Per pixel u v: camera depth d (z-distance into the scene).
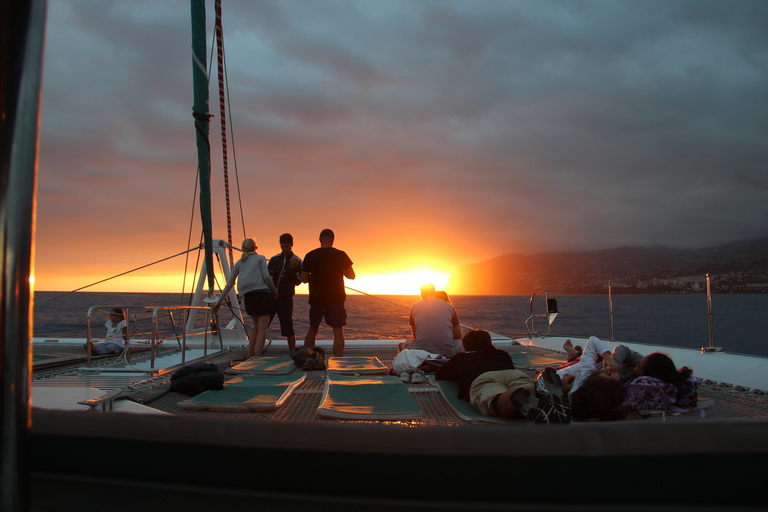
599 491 0.94
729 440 0.94
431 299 5.58
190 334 7.91
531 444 0.98
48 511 1.06
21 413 0.62
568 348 4.30
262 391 3.80
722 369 4.84
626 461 0.95
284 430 1.06
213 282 7.53
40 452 1.13
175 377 3.89
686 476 0.93
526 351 6.53
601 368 3.74
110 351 6.50
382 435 1.02
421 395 3.85
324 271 6.54
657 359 3.37
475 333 4.04
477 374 3.56
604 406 3.08
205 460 1.06
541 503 0.96
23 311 0.62
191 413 3.26
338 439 1.03
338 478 1.01
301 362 5.38
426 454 1.00
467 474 0.98
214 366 4.04
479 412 3.20
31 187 0.63
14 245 0.61
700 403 3.42
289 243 7.11
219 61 7.50
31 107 0.62
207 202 7.28
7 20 0.60
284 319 7.02
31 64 0.62
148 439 1.09
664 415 3.13
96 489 1.10
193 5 6.82
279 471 1.03
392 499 1.00
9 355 0.61
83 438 1.12
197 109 6.95
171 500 1.06
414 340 5.51
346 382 4.17
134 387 4.01
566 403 2.76
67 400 2.89
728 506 0.92
